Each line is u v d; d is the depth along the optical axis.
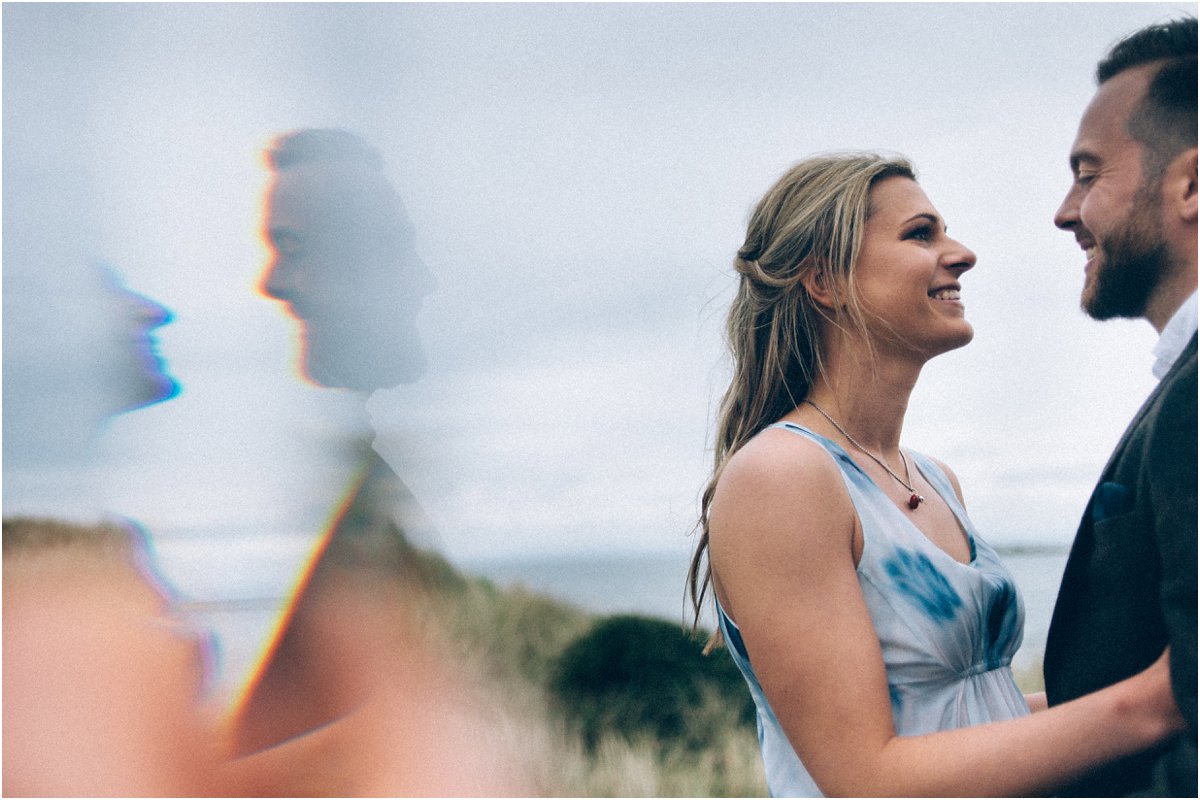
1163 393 1.37
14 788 1.32
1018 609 1.63
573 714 6.41
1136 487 1.41
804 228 1.63
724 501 1.50
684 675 6.62
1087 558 1.50
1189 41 1.49
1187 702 1.20
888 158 1.67
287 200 1.46
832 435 1.59
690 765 6.13
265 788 1.20
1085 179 1.58
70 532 6.66
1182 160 1.46
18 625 1.43
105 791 1.27
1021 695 1.60
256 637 1.29
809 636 1.37
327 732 1.22
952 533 1.66
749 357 1.74
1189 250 1.46
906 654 1.45
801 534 1.40
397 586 1.31
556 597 7.66
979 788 1.25
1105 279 1.55
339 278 1.44
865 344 1.58
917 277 1.53
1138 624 1.39
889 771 1.29
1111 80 1.57
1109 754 1.23
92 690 1.29
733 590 1.46
